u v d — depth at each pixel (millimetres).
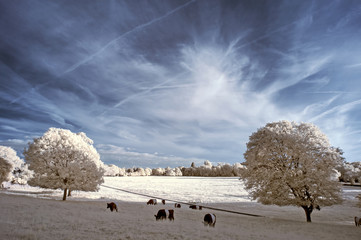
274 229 17125
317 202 23812
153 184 92500
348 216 31688
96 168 35906
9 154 56469
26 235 8758
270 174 25328
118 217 17172
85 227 11781
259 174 26453
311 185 24000
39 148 35125
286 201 24641
